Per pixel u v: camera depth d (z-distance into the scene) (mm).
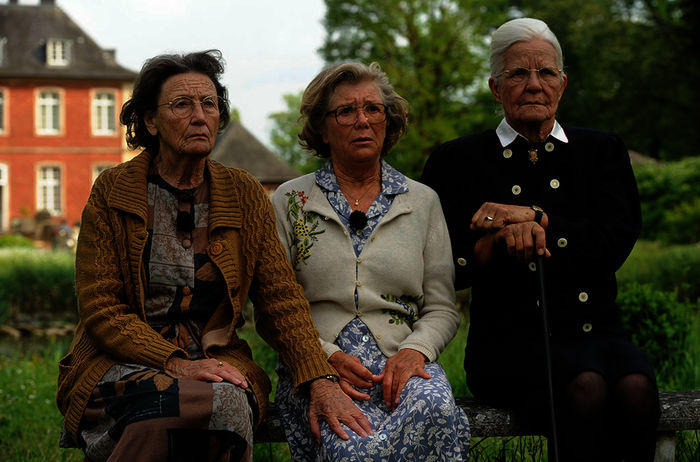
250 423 2902
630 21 38406
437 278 3488
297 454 3230
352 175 3523
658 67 36781
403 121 3623
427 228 3508
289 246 3459
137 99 3184
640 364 3121
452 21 20938
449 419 2912
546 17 38250
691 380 5629
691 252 12391
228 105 3338
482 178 3568
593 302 3395
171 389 2785
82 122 48562
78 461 4328
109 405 2855
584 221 3377
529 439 3930
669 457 3518
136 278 3047
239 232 3221
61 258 20688
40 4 51000
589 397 3033
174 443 2725
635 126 39062
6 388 6066
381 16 21250
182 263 3090
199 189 3221
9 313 15773
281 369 3414
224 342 3111
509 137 3572
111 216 3078
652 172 26156
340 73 3451
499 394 3414
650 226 24562
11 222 45750
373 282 3369
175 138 3115
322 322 3363
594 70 38469
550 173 3504
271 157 52938
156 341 2932
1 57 48406
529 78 3426
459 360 6016
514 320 3428
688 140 39344
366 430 2979
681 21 36906
